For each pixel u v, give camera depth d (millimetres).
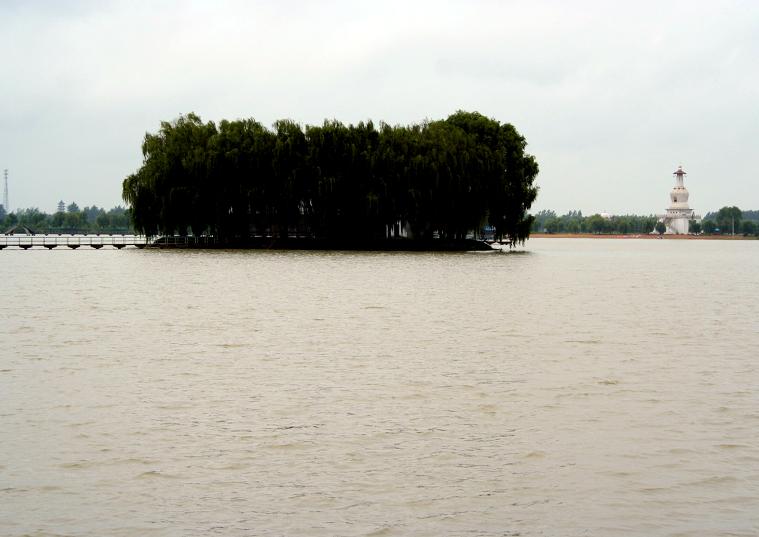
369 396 25891
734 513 16391
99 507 16750
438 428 22172
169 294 60688
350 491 17594
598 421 22906
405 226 127938
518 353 34281
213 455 19875
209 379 28516
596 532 15578
